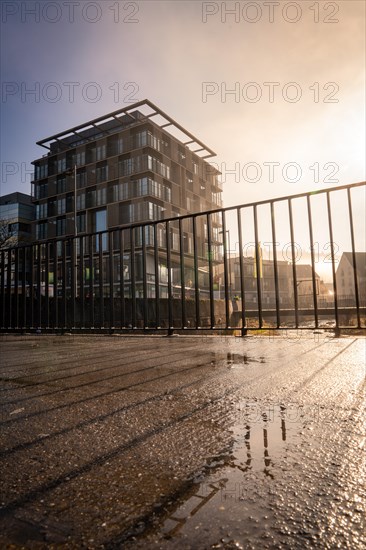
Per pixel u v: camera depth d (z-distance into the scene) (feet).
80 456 3.62
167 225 19.40
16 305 24.97
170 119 122.93
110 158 120.57
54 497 2.81
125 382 7.22
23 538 2.30
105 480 3.08
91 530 2.37
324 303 150.10
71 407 5.50
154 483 3.00
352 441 3.85
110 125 130.93
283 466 3.27
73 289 22.47
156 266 19.49
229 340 15.89
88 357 11.23
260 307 16.72
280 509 2.57
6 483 3.08
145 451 3.71
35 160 140.87
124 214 115.85
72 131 129.49
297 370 7.98
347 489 2.84
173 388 6.55
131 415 4.99
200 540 2.23
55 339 19.24
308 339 15.03
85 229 120.57
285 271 206.59
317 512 2.52
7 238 91.86
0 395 6.43
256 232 17.03
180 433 4.22
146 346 14.02
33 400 6.01
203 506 2.62
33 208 146.20
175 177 128.67
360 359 9.36
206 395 5.98
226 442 3.90
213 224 146.00
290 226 16.33
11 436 4.28
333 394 5.83
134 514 2.54
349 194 15.01
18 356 12.06
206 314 41.52
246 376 7.44
